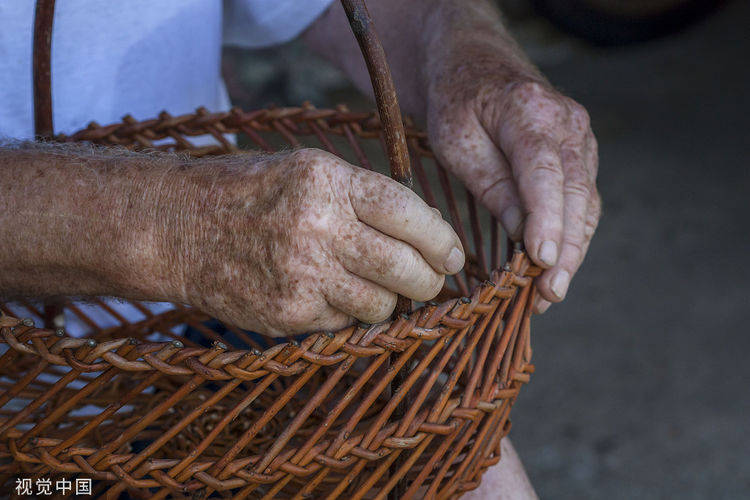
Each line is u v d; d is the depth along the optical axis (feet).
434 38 3.87
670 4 12.55
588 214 3.53
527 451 6.22
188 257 3.11
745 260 8.19
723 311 7.52
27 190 3.18
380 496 3.11
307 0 4.39
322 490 3.32
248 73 10.96
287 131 3.77
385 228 3.03
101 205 3.15
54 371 3.55
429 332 3.07
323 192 3.02
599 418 6.46
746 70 11.93
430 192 3.71
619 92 11.66
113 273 3.17
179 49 4.03
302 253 3.03
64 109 3.90
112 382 3.57
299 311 3.06
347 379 3.57
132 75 3.96
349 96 11.09
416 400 3.09
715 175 9.65
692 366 6.90
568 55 12.80
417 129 3.76
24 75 3.75
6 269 3.23
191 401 3.51
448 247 3.06
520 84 3.53
